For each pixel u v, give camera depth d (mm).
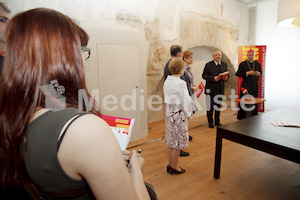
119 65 3262
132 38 3359
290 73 5512
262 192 2020
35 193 437
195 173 2412
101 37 3041
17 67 406
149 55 4043
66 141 368
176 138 2215
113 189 373
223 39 5512
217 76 3943
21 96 401
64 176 375
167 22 4211
